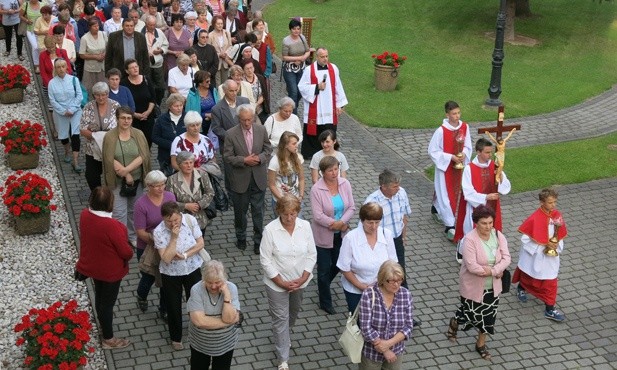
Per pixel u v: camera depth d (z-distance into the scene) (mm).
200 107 14383
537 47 24969
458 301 11680
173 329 10117
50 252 12445
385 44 25422
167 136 13062
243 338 10625
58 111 14773
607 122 19422
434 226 13945
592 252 13203
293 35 17750
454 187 13461
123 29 16078
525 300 11742
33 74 20312
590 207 14828
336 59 23781
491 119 19219
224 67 17891
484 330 10273
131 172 12148
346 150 17109
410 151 17234
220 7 21984
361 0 30297
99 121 12969
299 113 18953
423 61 23734
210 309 8680
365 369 8945
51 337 9227
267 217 13945
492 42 25328
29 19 19406
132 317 10945
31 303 11094
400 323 8688
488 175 12305
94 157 12695
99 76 17234
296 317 10320
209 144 12273
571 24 27125
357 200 14742
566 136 18391
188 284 10008
